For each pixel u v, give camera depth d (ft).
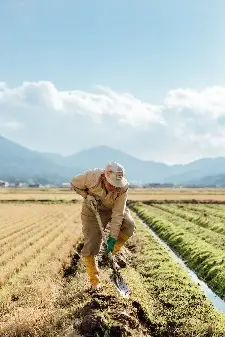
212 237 83.46
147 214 144.36
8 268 50.78
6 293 39.01
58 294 38.06
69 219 118.93
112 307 29.58
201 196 286.25
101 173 26.99
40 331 28.96
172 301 38.93
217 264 56.18
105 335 25.94
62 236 79.82
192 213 145.18
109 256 27.09
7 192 367.86
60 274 49.08
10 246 70.13
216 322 33.68
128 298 32.94
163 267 53.88
